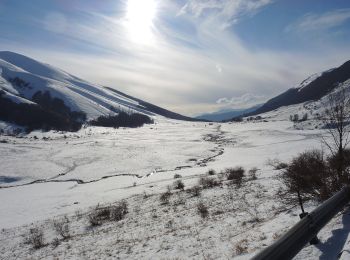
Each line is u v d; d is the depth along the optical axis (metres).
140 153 93.38
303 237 4.57
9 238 21.73
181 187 30.05
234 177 29.00
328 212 5.45
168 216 16.73
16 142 136.62
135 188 40.91
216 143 113.38
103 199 36.06
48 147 115.69
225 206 15.54
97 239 15.16
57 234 19.55
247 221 11.21
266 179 21.98
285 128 148.75
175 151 94.62
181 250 9.87
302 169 10.77
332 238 5.22
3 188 62.50
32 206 39.59
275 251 3.84
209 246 9.41
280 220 8.93
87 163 82.12
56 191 52.41
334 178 9.45
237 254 7.14
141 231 14.46
